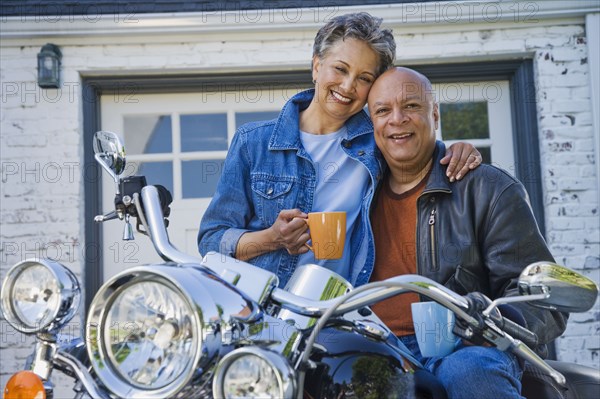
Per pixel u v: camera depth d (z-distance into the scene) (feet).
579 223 14.57
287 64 14.83
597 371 6.06
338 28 7.32
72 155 14.84
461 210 6.42
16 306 4.25
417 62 14.98
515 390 4.65
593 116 14.58
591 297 4.33
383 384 4.41
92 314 4.10
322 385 4.36
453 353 4.94
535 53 14.79
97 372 4.04
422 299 6.12
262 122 7.55
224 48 14.88
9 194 14.74
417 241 6.51
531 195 14.83
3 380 14.24
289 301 4.39
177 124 15.19
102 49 14.96
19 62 14.93
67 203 14.75
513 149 14.99
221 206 7.31
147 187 4.91
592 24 14.57
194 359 3.89
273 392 3.77
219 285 4.16
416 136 6.63
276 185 7.24
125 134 15.20
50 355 4.29
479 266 6.38
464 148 6.70
